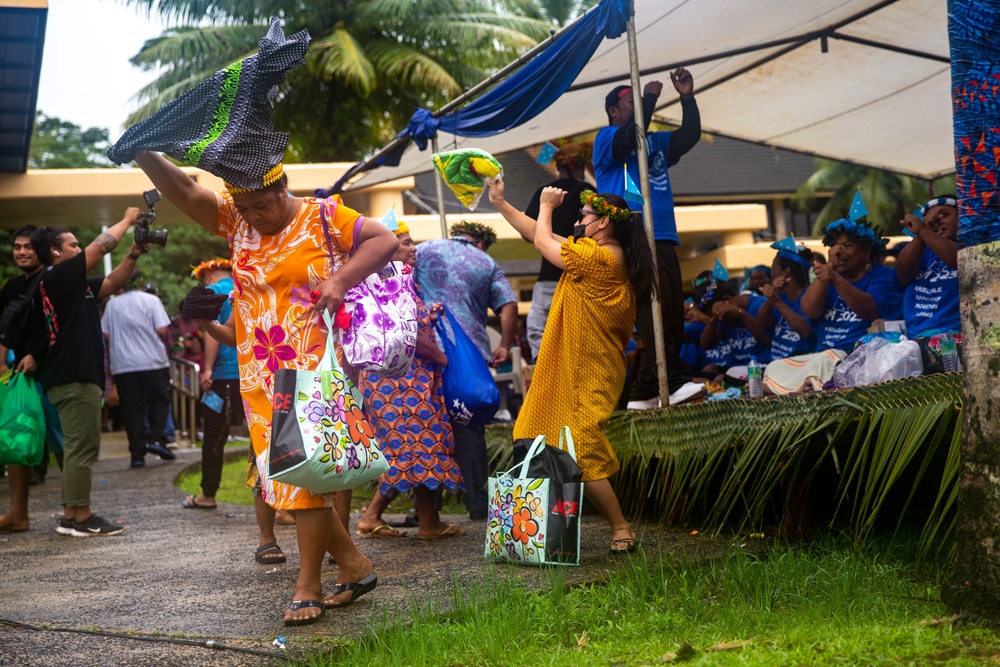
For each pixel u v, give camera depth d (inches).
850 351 222.4
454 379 198.7
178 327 498.3
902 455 140.0
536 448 163.0
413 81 860.0
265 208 128.4
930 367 185.0
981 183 112.7
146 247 220.4
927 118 327.6
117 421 565.3
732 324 279.1
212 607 143.4
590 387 165.5
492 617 123.6
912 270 205.9
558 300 169.0
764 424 163.3
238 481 342.3
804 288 250.4
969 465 112.0
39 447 221.6
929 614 116.6
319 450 121.4
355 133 900.0
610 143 210.2
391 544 192.1
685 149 221.0
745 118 325.1
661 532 184.9
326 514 132.9
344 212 133.4
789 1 227.3
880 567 139.6
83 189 502.3
